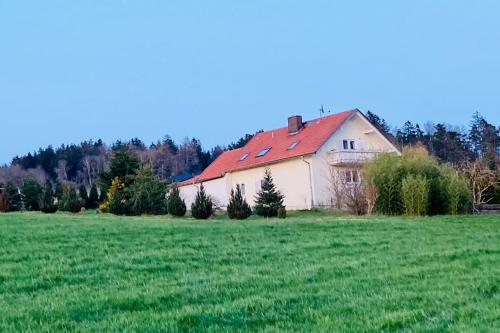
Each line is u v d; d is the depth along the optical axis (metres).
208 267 11.93
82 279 10.67
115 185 38.28
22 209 42.78
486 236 17.08
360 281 9.95
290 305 8.18
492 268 10.90
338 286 9.51
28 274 11.12
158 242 15.82
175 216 31.61
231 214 29.61
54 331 7.07
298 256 13.38
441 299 8.21
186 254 13.62
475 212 32.56
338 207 36.66
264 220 24.50
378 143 45.50
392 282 9.77
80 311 8.12
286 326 6.98
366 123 44.56
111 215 31.16
